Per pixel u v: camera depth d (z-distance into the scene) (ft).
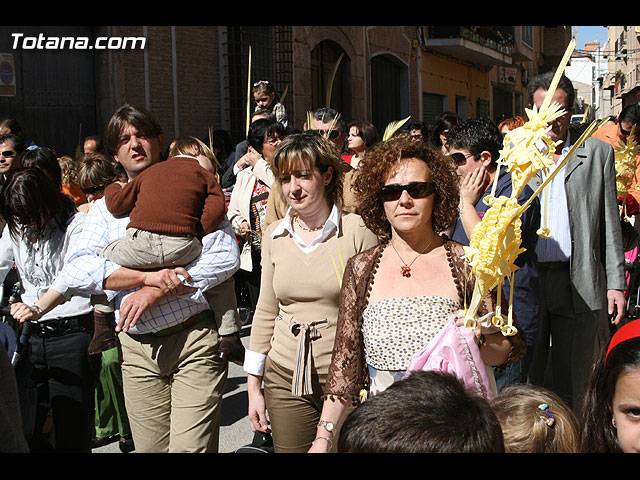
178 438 10.87
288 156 10.18
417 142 8.87
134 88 38.19
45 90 35.09
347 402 8.80
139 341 11.26
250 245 20.22
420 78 73.15
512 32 99.55
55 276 12.85
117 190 11.53
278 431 10.57
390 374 8.38
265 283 10.87
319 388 10.22
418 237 8.77
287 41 48.93
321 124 20.29
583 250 12.87
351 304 8.93
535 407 6.92
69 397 12.50
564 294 13.07
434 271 8.66
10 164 19.66
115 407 15.85
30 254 12.91
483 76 95.25
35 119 34.71
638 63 108.37
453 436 4.96
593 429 6.87
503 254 7.64
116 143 11.75
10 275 13.85
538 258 13.07
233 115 44.14
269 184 19.67
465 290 8.46
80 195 22.95
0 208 12.60
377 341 8.45
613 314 13.65
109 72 36.88
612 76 138.21
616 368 6.53
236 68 44.19
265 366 10.87
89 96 37.11
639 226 19.49
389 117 68.13
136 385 11.32
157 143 11.96
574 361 13.09
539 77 12.80
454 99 83.82
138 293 10.77
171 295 10.81
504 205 7.85
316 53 54.24
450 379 5.53
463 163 11.59
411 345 8.27
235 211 20.39
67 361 12.50
